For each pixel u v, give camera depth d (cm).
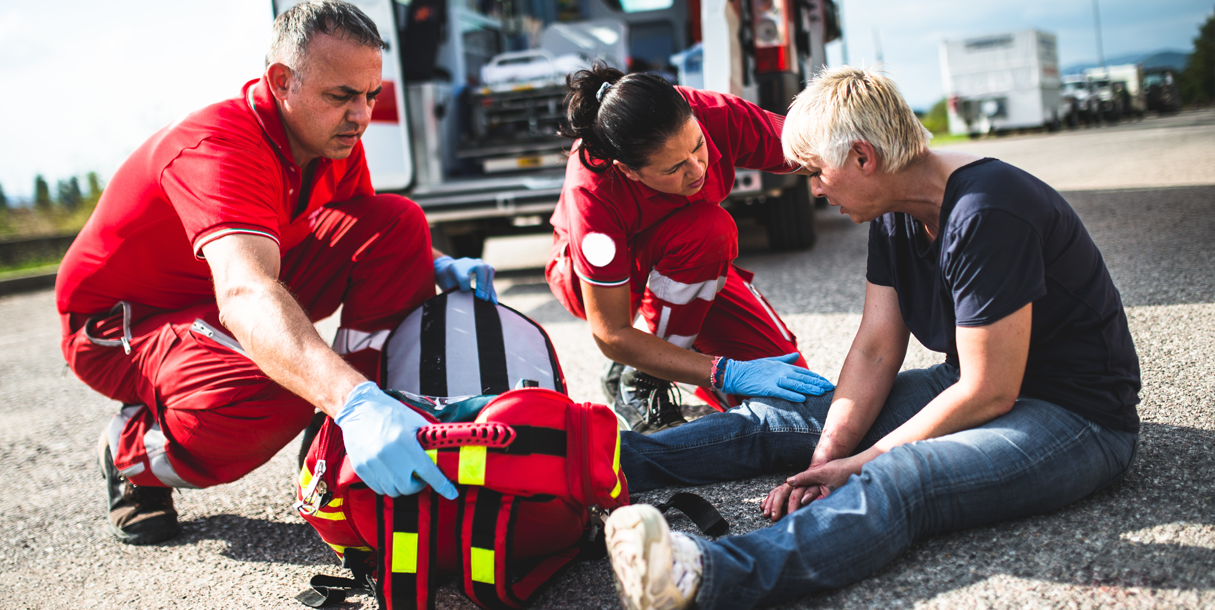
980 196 146
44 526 229
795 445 193
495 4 579
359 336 218
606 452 149
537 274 550
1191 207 503
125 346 197
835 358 294
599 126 189
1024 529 157
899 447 155
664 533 124
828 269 458
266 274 160
